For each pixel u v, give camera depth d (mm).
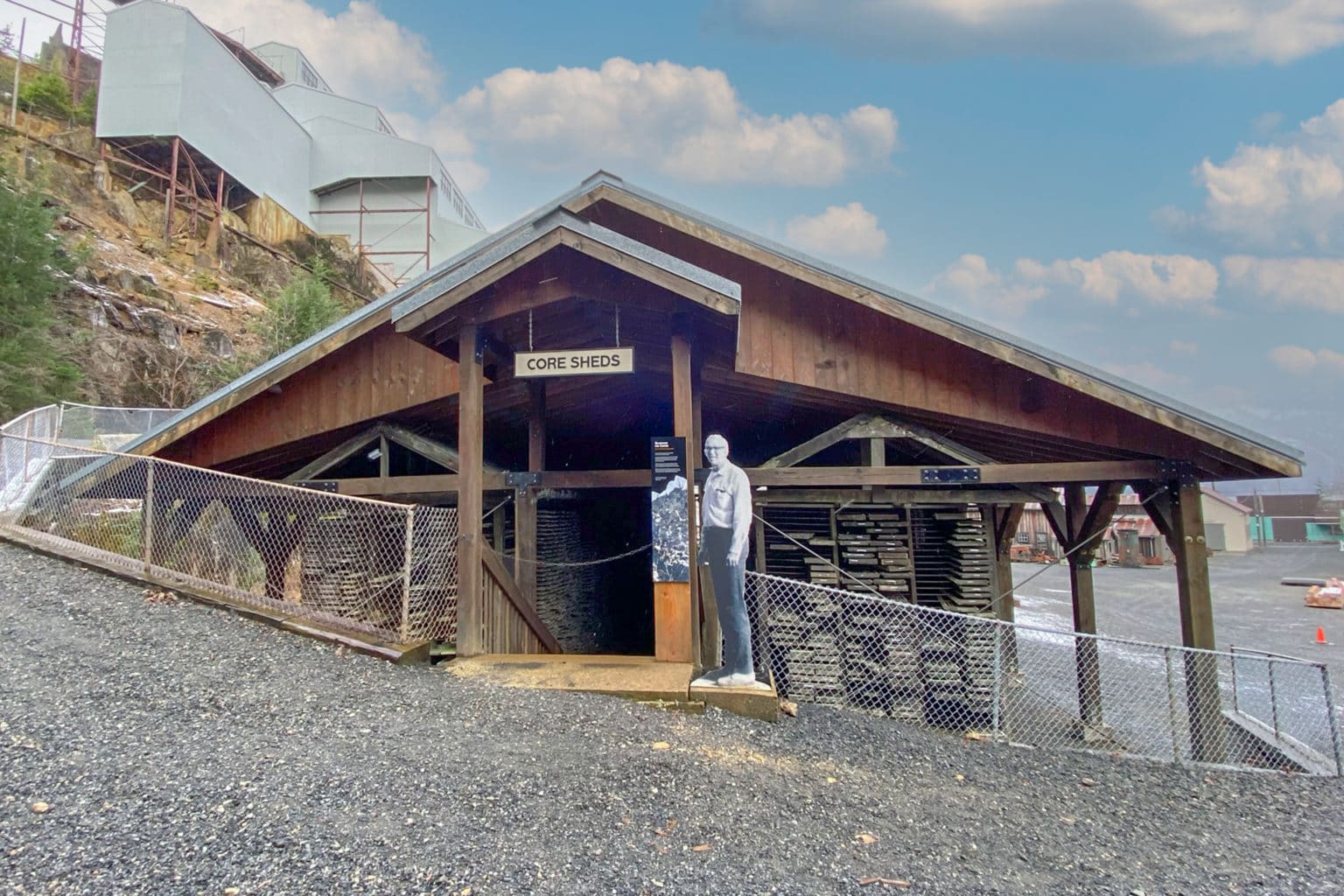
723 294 5398
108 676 4676
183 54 27328
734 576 5441
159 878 2648
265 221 31594
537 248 5805
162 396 21156
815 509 8961
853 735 5480
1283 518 66188
